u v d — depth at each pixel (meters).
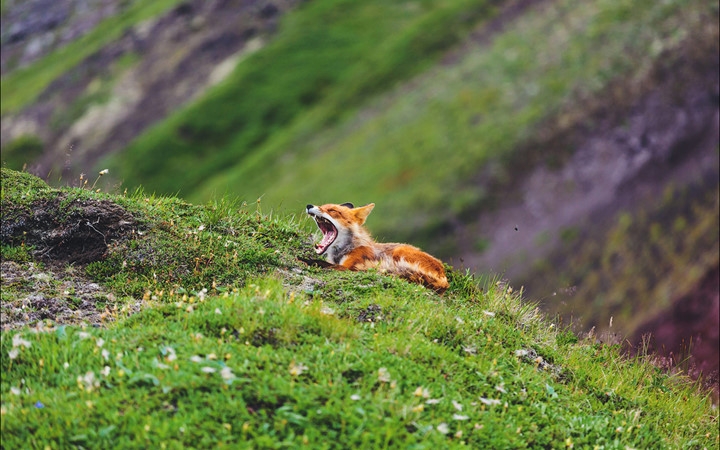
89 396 21.55
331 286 33.62
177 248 34.53
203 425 20.64
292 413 21.45
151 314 27.61
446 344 30.27
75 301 30.44
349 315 30.64
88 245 34.34
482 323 32.94
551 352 33.91
